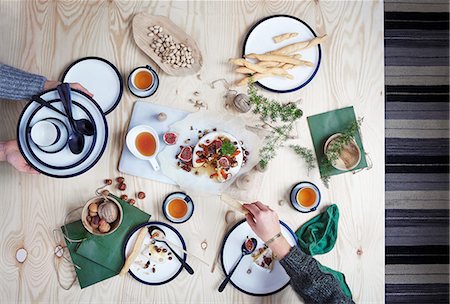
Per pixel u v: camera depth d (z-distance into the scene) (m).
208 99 1.78
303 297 1.68
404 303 2.53
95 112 1.61
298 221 1.79
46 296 1.73
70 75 1.75
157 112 1.76
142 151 1.71
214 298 1.76
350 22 1.81
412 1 2.53
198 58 1.78
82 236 1.73
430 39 2.52
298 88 1.79
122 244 1.73
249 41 1.79
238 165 1.72
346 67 1.81
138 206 1.76
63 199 1.74
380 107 1.81
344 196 1.79
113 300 1.74
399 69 2.53
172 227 1.74
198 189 1.75
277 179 1.78
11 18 1.74
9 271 1.72
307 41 1.79
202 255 1.76
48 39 1.75
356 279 1.78
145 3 1.78
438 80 2.51
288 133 1.79
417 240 2.53
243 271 1.77
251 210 1.67
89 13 1.77
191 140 1.76
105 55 1.77
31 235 1.73
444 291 2.53
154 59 1.76
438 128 2.52
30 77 1.61
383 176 1.79
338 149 1.75
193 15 1.79
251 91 1.77
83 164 1.61
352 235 1.79
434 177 2.53
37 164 1.59
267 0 1.81
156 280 1.75
